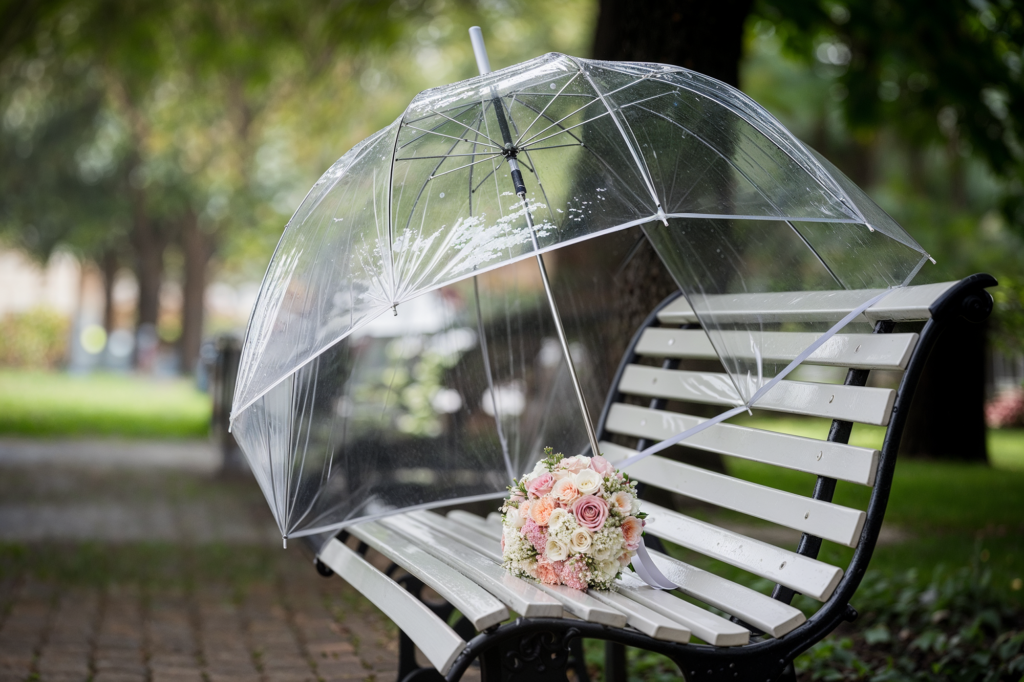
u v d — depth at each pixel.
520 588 2.26
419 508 3.36
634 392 3.32
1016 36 7.36
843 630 3.96
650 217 2.19
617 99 2.45
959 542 5.36
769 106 15.72
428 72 15.66
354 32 10.71
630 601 2.26
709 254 3.06
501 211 2.30
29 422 13.75
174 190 24.70
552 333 3.75
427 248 2.23
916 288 2.29
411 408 4.28
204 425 14.58
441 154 2.45
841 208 2.28
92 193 25.52
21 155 23.88
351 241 2.35
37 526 6.72
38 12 10.96
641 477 3.08
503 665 2.02
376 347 4.91
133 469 9.95
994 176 8.69
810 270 2.86
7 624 4.28
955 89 7.84
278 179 24.19
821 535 2.23
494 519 3.34
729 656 2.06
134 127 19.09
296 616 4.55
